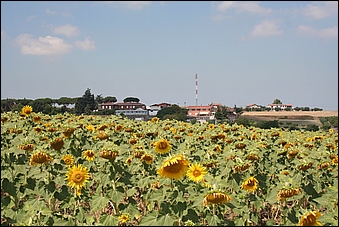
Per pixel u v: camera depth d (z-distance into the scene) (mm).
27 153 6715
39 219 5211
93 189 7820
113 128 11398
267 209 6926
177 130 13469
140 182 5902
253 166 7504
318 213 4910
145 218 4855
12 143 7012
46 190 5578
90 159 7609
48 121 13906
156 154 7293
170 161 5059
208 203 4980
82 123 10945
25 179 5656
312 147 10992
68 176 5902
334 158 8672
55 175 5863
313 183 6543
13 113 15211
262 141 9938
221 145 10727
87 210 6340
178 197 4988
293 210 5418
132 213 5680
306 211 4941
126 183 5594
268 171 7977
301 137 14422
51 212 5340
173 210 4941
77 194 5883
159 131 11539
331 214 5355
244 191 5922
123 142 10078
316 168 7602
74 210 5637
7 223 5426
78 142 8617
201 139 11094
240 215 5469
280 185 5727
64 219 5262
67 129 8398
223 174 5961
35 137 9500
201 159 8094
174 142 10555
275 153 9141
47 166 5934
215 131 12633
